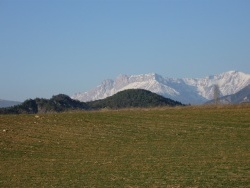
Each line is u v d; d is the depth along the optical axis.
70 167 45.16
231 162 44.06
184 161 45.91
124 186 34.38
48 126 77.06
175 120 83.81
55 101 189.62
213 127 74.94
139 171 40.78
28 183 37.50
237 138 64.50
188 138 65.69
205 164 43.31
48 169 44.44
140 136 68.31
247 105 104.56
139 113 94.81
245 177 35.97
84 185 35.50
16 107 172.50
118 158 50.25
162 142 62.88
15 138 66.62
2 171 43.97
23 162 50.00
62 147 60.44
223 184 33.50
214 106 105.44
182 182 34.88
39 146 61.19
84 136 68.62
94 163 47.09
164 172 39.72
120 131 72.81
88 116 88.56
